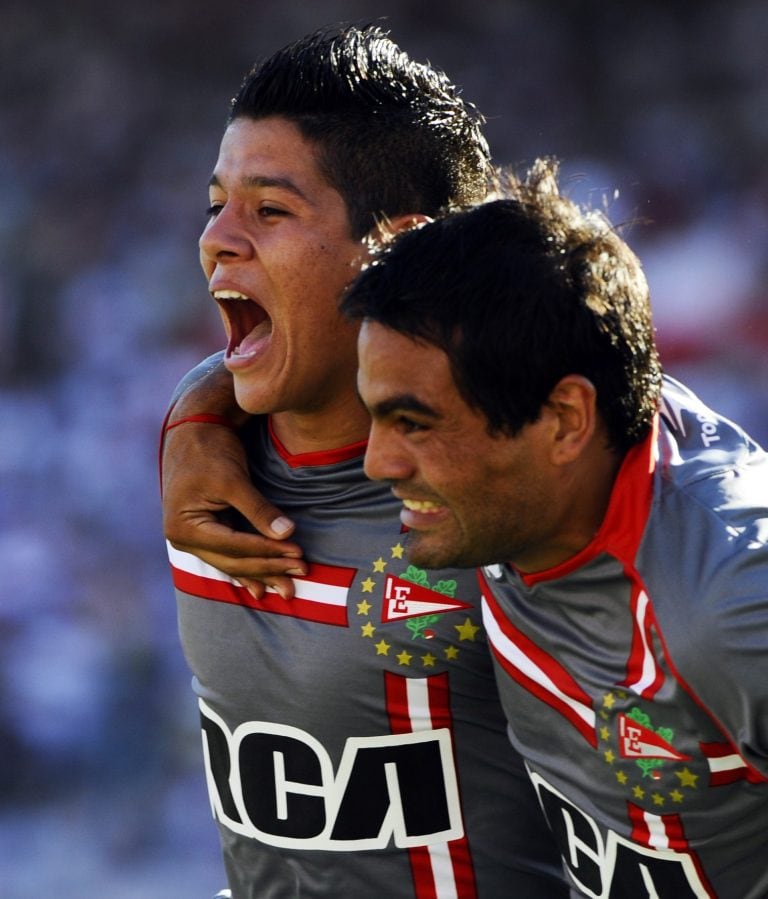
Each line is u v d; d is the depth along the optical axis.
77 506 32.69
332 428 7.38
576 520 5.89
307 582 7.41
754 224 34.84
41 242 39.50
